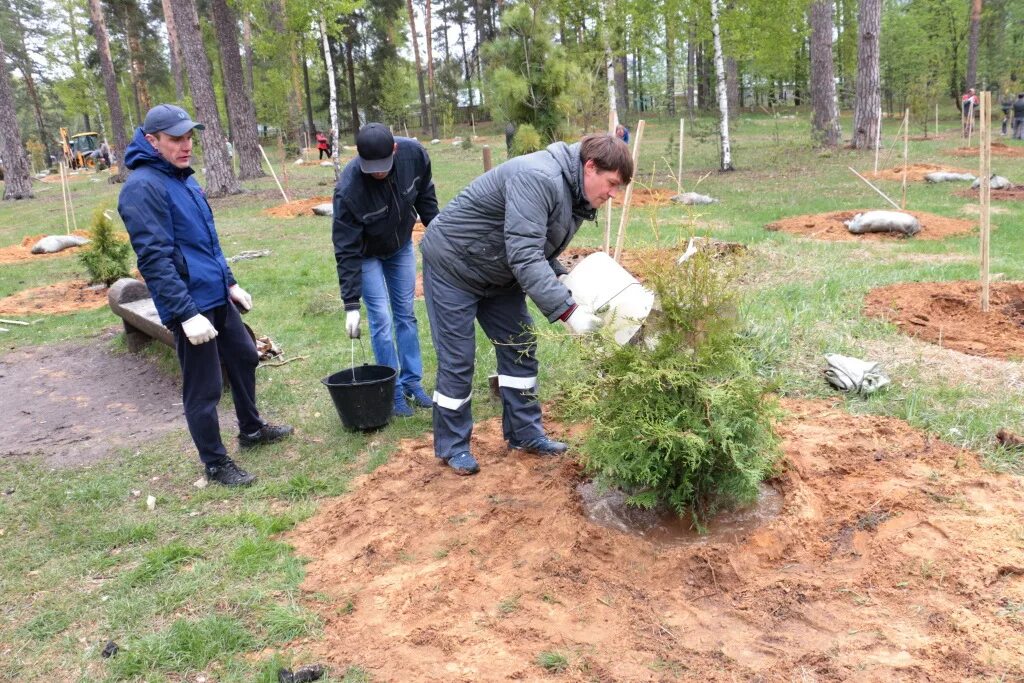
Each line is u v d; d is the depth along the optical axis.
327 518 3.80
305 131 43.84
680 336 3.14
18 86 58.31
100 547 3.71
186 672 2.75
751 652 2.63
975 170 16.12
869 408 4.45
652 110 45.12
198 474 4.50
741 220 11.83
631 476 3.18
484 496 3.83
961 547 3.02
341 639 2.87
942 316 5.96
